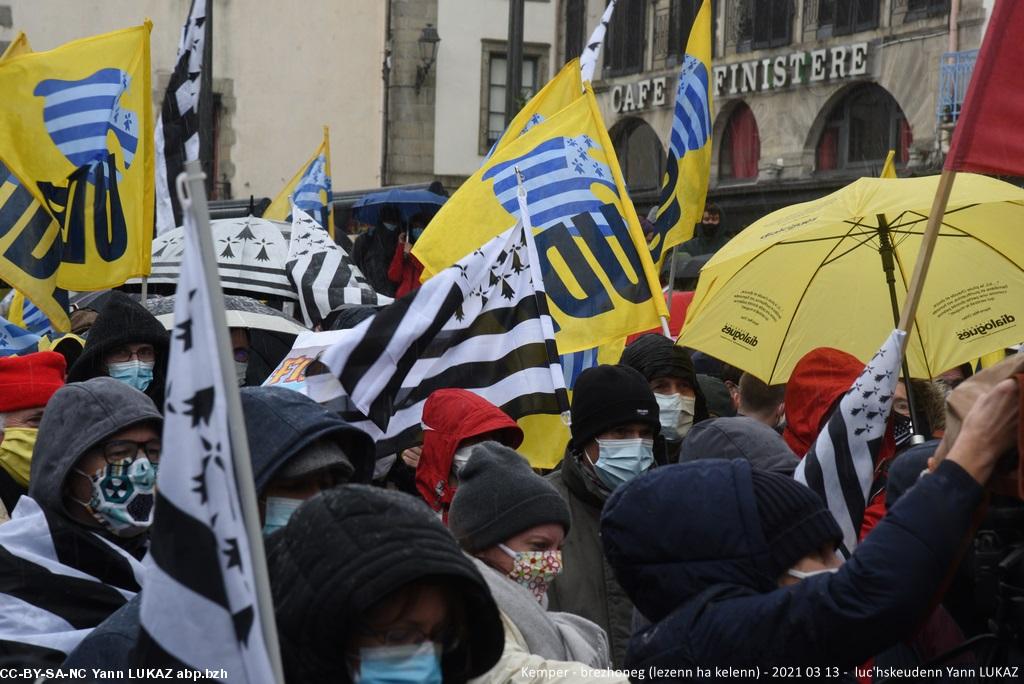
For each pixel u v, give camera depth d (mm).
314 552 3184
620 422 6035
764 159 33625
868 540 3428
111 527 5062
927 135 29500
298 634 3164
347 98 42906
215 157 42000
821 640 3377
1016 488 3574
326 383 6680
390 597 3229
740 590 3617
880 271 7488
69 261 8734
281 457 4199
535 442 6965
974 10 27766
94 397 5023
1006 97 5039
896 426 7023
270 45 42250
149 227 8727
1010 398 3469
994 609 4066
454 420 6066
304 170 15742
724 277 7797
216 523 3047
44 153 8750
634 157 38375
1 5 39719
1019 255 7203
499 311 6953
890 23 30406
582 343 8008
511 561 5008
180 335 3072
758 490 3703
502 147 8398
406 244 20016
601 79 39188
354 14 42812
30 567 4926
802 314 7559
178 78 13047
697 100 9773
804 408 6535
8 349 10500
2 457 6414
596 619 5879
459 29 42062
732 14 34562
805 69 32312
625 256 8188
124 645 4074
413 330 6754
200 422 3061
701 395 7605
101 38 8891
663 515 3711
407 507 3256
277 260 11227
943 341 7148
